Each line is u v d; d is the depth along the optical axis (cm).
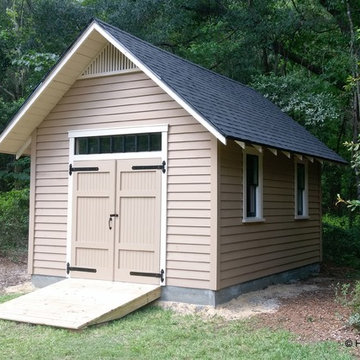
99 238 970
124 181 952
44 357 623
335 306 876
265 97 1625
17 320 771
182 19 2008
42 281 1038
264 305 888
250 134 904
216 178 857
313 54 2077
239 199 938
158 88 924
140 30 1997
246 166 973
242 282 948
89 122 997
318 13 1980
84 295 863
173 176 899
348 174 2148
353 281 1221
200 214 868
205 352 638
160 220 906
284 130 1180
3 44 2078
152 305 883
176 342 681
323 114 1619
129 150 954
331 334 702
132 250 933
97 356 623
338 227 1783
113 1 1998
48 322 749
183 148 891
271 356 614
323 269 1412
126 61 956
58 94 1016
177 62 1094
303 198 1294
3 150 1106
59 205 1027
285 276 1164
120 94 965
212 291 851
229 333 719
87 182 994
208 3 2058
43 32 2012
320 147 1300
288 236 1176
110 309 783
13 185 2220
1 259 1425
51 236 1032
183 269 879
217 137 806
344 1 1692
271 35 1955
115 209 955
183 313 838
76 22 1992
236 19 1967
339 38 1789
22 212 1586
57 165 1034
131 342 679
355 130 1659
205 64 2089
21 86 2503
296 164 1242
